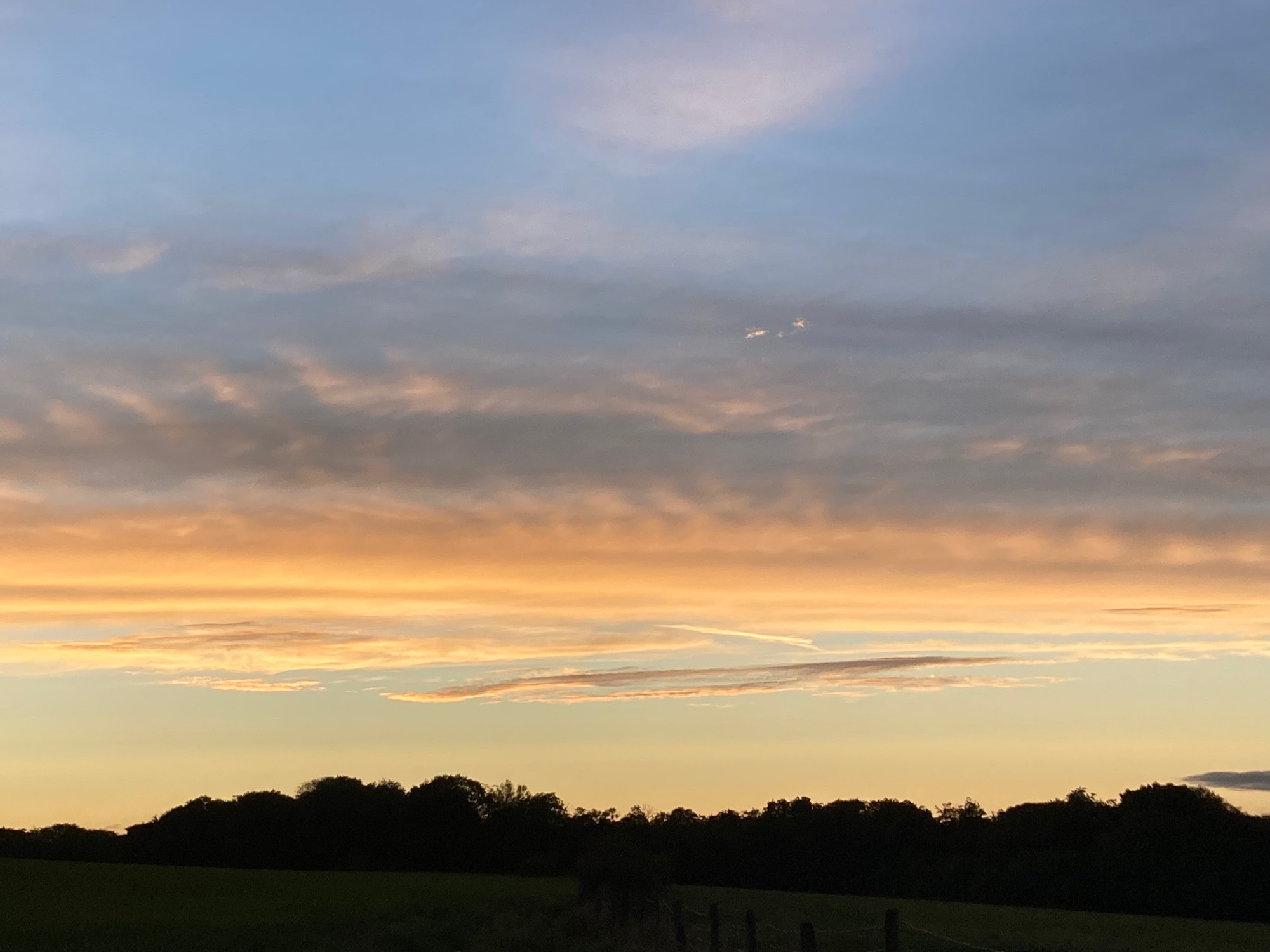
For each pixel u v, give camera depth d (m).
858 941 44.59
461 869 121.56
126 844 126.00
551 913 52.94
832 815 116.25
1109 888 87.88
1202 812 91.50
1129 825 91.25
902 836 113.31
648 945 35.12
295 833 123.69
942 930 53.28
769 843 114.44
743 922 52.22
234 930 43.06
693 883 113.75
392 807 127.19
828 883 111.12
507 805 126.56
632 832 121.44
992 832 109.00
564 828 125.25
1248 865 85.94
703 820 123.31
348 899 60.47
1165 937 52.06
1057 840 102.06
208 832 124.12
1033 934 51.84
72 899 57.66
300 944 39.81
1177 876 85.56
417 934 42.94
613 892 48.59
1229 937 53.75
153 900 58.06
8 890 63.12
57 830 127.88
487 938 41.59
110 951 37.38
